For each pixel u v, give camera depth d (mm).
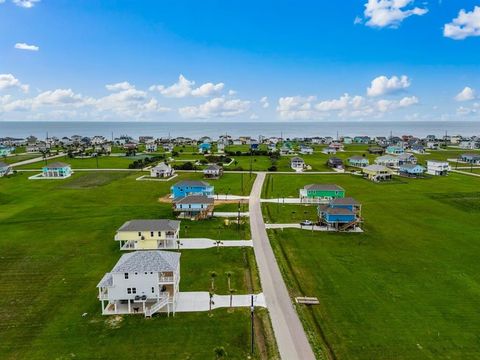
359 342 38406
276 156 196375
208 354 36469
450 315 43562
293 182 127750
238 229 75062
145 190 112812
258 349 37281
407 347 37625
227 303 46125
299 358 35750
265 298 47281
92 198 101688
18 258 59781
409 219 82812
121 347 37562
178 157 195875
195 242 67438
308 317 43156
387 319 42656
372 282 51938
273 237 70562
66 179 130750
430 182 128000
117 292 44125
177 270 47250
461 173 148250
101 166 162500
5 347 37594
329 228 76062
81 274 54188
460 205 95438
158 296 44281
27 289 49750
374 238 70250
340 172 151000
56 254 61562
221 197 104125
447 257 60969
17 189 113438
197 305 45656
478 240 69125
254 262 58469
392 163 166000
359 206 80625
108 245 65875
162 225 65250
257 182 127375
